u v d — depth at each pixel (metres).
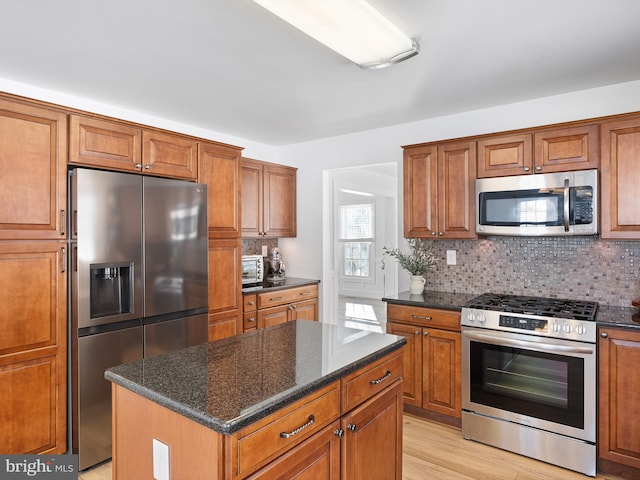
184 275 2.95
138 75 2.64
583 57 2.38
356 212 7.08
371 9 1.74
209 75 2.64
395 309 3.18
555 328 2.44
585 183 2.61
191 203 3.00
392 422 1.82
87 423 2.42
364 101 3.16
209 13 1.89
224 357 1.65
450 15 1.91
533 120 3.13
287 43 2.20
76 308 2.39
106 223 2.48
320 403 1.38
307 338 1.96
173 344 2.89
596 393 2.35
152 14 1.90
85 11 1.86
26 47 2.23
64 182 2.41
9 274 2.21
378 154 3.98
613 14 1.91
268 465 1.17
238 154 3.54
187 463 1.17
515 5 1.83
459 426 2.95
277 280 4.40
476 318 2.74
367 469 1.62
